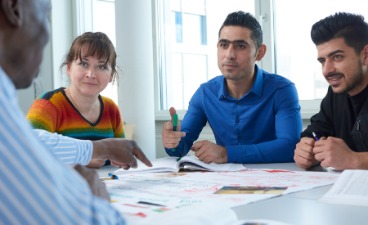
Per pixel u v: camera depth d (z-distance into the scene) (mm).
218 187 932
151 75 2762
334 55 1355
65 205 369
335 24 1342
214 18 2906
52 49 3150
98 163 1427
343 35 1332
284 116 1663
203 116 1913
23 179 354
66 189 385
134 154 1211
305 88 2404
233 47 1695
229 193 856
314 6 2336
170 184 995
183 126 1838
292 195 832
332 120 1570
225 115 1812
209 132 2670
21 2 451
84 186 414
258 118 1762
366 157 1155
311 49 2363
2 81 398
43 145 415
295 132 1605
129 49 2701
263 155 1456
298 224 619
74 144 1061
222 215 556
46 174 368
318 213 682
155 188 942
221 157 1424
